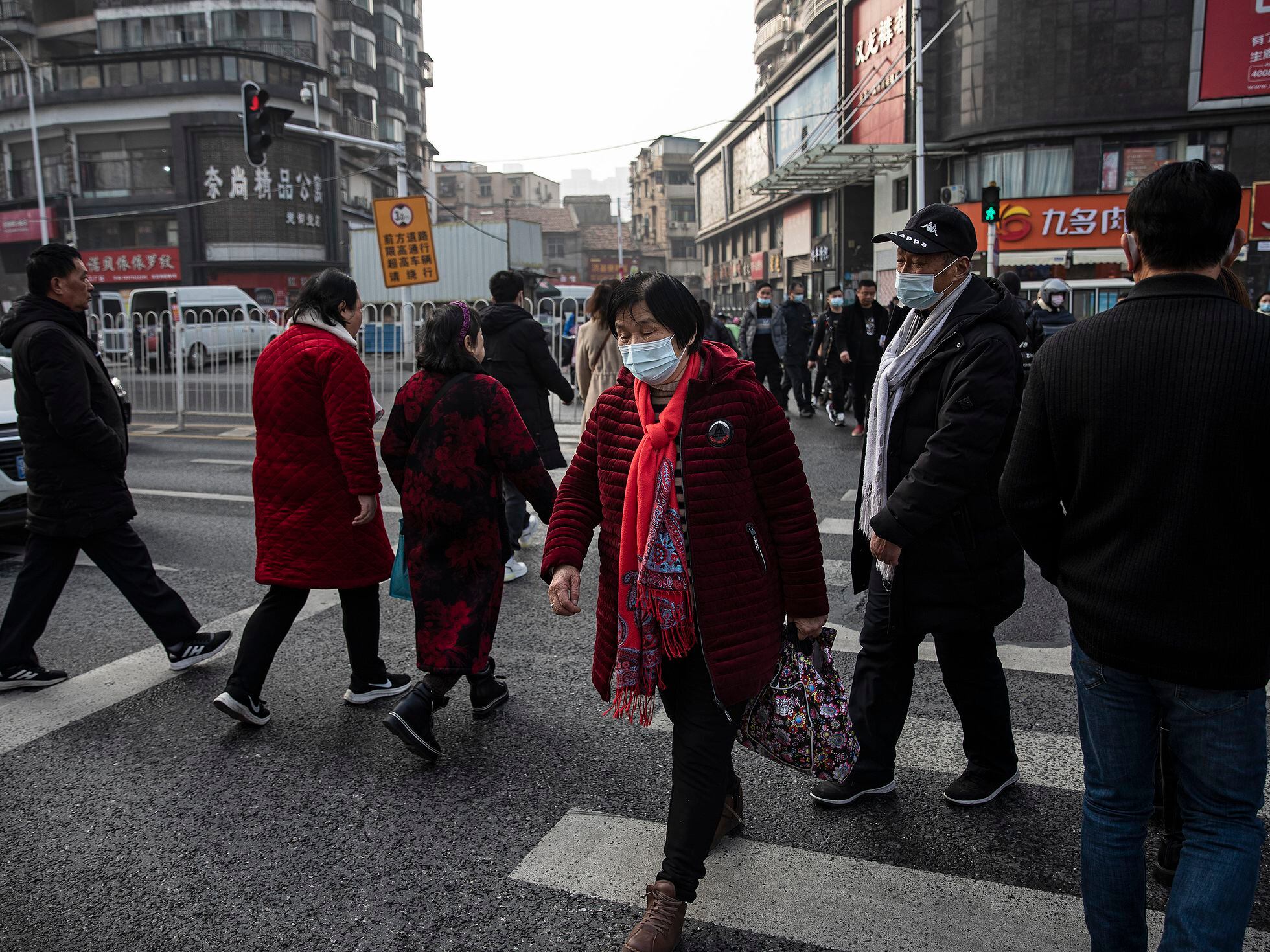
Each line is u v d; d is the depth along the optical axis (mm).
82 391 4031
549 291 21125
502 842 2996
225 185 39156
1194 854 1901
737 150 47938
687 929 2553
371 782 3408
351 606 3967
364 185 49250
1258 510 1801
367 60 48062
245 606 5441
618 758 3555
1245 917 1833
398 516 7617
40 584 4262
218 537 7129
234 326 18922
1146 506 1856
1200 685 1848
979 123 23000
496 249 26641
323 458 3730
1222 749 1869
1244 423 1762
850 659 4508
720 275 53250
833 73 31141
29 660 4293
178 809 3238
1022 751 3523
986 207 16047
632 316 2396
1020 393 2791
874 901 2650
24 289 41812
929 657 4523
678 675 2529
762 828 3055
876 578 3082
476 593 3592
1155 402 1828
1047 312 7578
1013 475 2080
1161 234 1869
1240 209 1867
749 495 2488
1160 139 22062
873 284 11305
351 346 3771
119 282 39969
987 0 22500
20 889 2799
